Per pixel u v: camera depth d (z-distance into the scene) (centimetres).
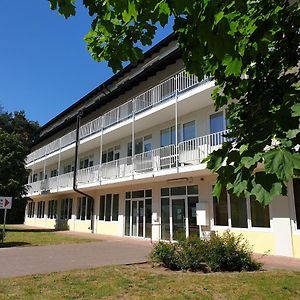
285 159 218
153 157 1848
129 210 2252
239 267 933
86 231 2798
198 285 743
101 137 2431
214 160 282
